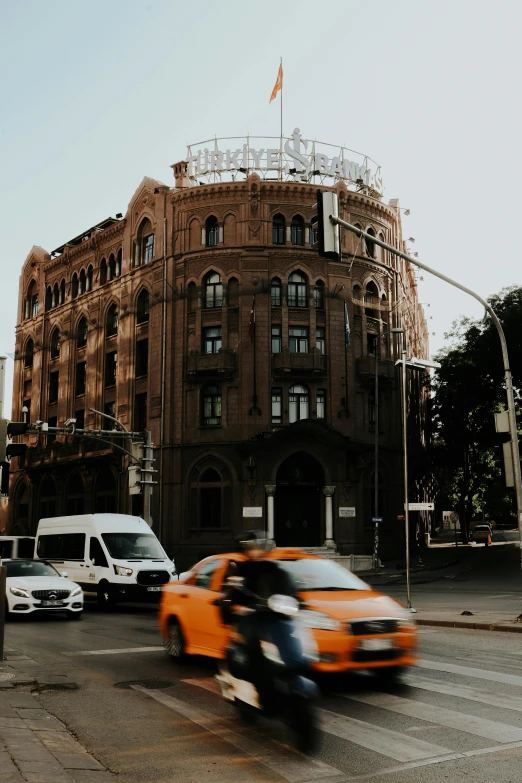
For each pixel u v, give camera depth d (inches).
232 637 312.0
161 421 1724.9
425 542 2422.5
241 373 1684.3
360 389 1748.3
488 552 2033.7
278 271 1727.4
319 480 1676.9
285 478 1668.3
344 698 336.8
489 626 605.3
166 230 1815.9
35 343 2324.1
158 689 378.3
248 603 327.9
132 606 976.9
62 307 2219.5
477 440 2066.9
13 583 739.4
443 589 1167.0
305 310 1718.8
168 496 1690.5
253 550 394.6
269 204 1753.2
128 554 924.0
